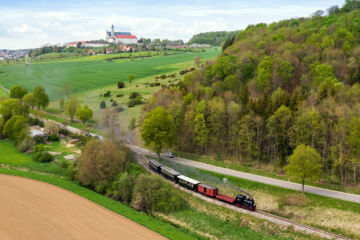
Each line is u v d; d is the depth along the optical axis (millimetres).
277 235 56438
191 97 106000
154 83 173750
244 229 59250
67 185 79250
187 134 98188
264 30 178375
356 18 138375
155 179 72125
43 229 57250
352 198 64000
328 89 88250
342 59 111312
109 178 77312
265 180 74875
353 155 70750
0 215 62000
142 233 57344
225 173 80062
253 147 85188
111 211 66250
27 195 72000
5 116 125375
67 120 139625
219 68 125875
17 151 106062
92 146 80438
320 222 59531
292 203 65062
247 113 87000
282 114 80250
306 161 64500
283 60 115875
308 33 142375
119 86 179500
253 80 116062
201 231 60375
